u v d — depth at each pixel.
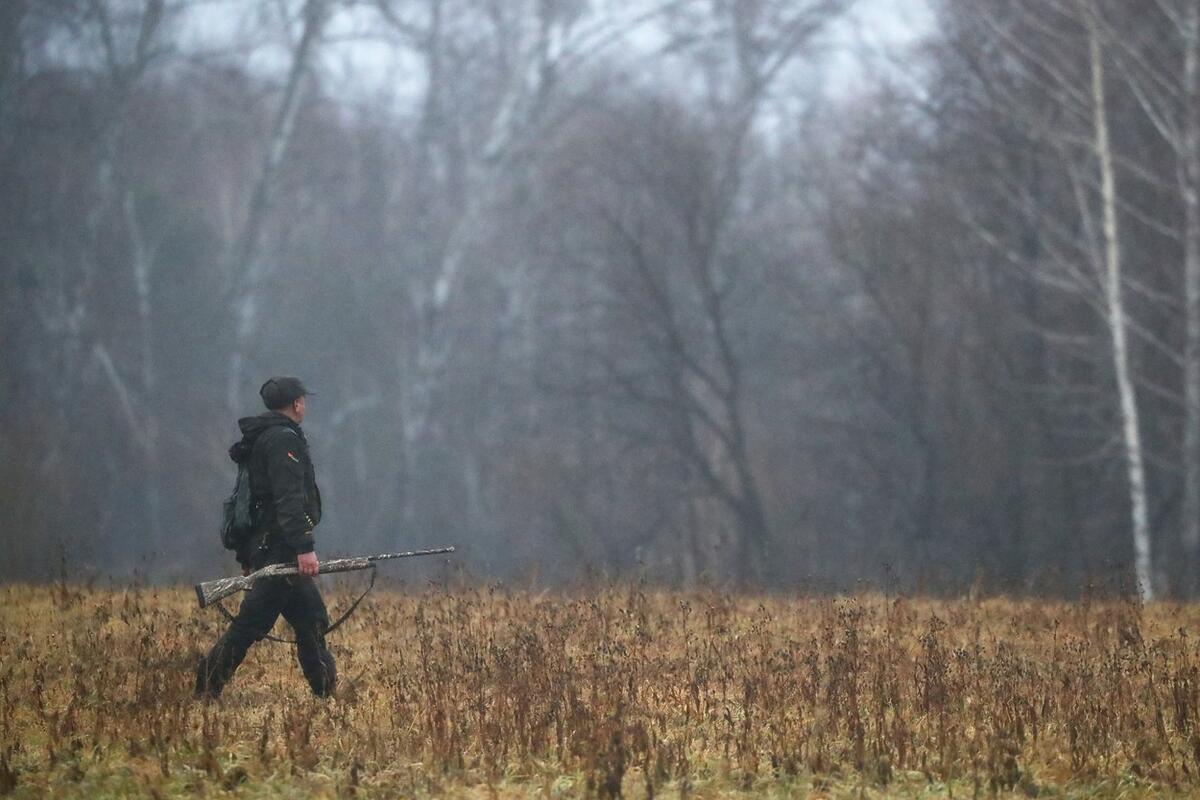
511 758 21.05
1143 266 97.19
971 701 24.75
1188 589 46.44
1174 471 91.94
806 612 34.72
